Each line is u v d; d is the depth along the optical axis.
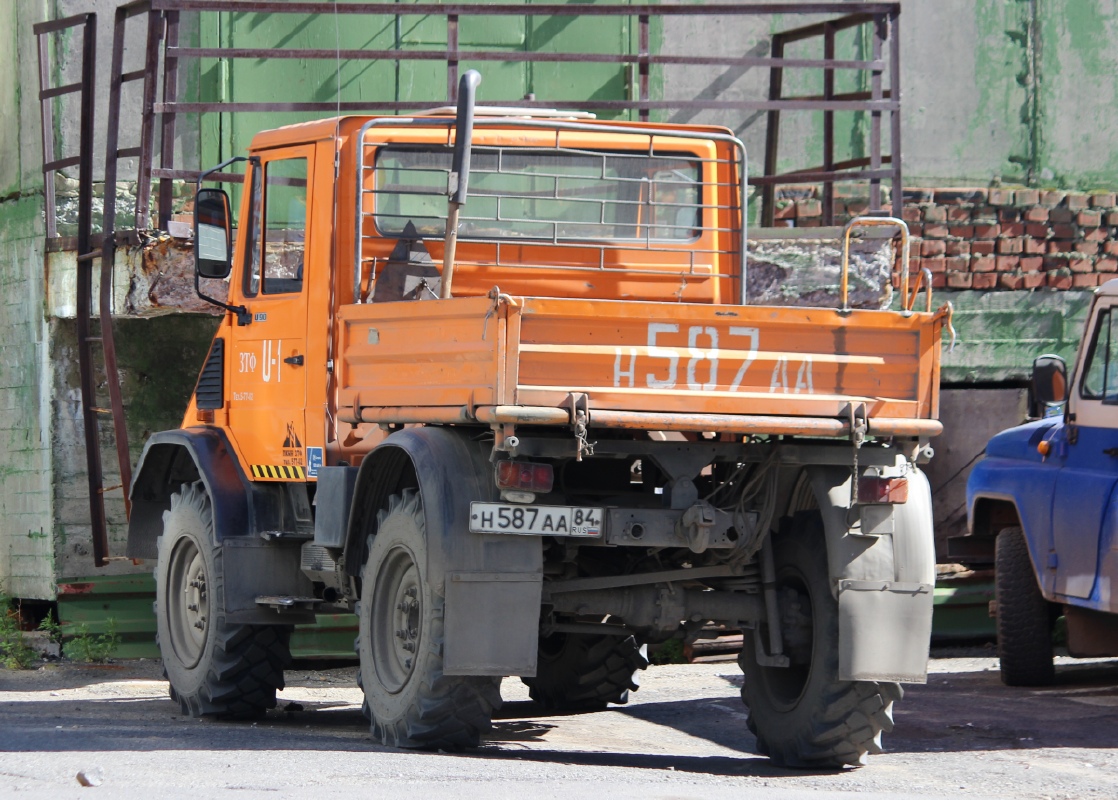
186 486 20.41
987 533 25.25
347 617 27.16
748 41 30.42
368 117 17.84
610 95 30.06
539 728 19.33
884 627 15.06
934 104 31.09
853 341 14.83
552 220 18.45
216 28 28.72
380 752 14.70
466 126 14.83
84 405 26.25
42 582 27.94
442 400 14.70
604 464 16.62
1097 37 31.86
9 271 29.17
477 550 14.32
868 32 30.91
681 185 19.05
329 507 16.89
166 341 28.34
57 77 28.42
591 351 14.02
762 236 25.34
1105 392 21.95
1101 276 31.53
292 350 18.30
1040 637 23.48
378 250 17.81
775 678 16.56
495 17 29.67
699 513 14.73
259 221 19.20
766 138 30.41
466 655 14.19
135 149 24.42
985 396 31.05
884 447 15.24
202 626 19.62
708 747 17.84
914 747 17.81
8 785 12.09
